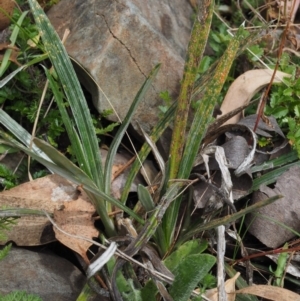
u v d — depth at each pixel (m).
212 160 0.82
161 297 0.77
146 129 0.88
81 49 0.87
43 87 0.88
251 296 0.79
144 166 0.86
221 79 0.74
